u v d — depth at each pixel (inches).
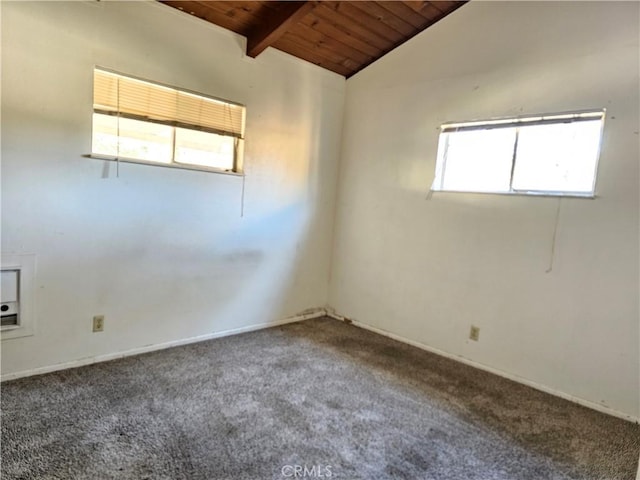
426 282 134.0
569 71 102.7
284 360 116.3
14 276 91.2
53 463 66.3
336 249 162.2
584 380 101.9
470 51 121.6
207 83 118.0
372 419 87.7
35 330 95.3
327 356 121.8
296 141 143.9
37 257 93.8
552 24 105.3
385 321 146.3
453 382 109.7
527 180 111.7
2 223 88.5
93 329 104.5
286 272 148.5
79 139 97.0
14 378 93.1
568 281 103.9
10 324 92.2
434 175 131.3
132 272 109.7
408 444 79.3
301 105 143.4
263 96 132.0
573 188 103.7
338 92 154.6
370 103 148.6
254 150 132.0
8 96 86.5
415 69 135.1
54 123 93.0
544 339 108.3
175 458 69.9
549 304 107.3
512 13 112.6
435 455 76.3
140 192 108.5
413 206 137.0
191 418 82.5
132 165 106.3
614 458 78.9
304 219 151.5
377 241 148.0
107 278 105.3
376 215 148.0
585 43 100.0
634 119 93.3
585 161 101.5
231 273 132.0
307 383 102.7
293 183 145.4
